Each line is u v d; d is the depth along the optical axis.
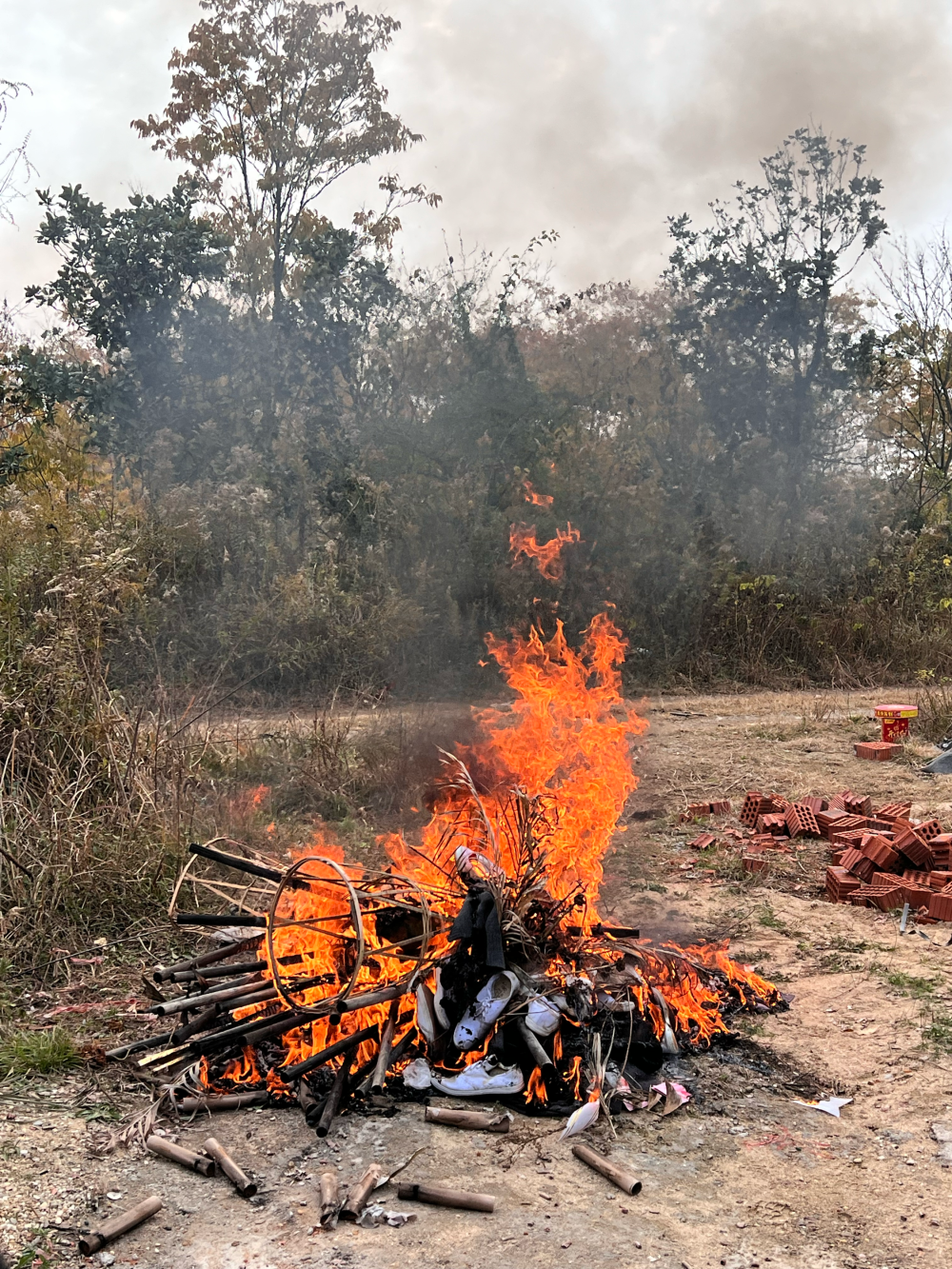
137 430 18.52
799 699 15.85
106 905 6.37
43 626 8.50
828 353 23.06
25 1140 4.11
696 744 12.49
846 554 20.52
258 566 15.80
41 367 17.80
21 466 16.27
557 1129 4.42
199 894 6.64
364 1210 3.79
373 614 15.17
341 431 19.22
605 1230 3.73
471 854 5.20
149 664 12.57
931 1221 3.85
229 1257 3.52
